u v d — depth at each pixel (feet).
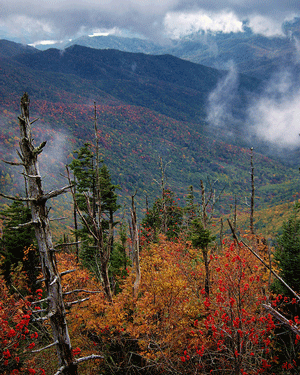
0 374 27.43
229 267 23.93
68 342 21.11
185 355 27.40
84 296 40.11
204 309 30.12
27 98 19.61
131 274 37.19
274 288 38.22
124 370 32.71
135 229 34.96
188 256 48.70
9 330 24.77
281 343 29.86
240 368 21.36
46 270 20.24
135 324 31.76
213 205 39.63
